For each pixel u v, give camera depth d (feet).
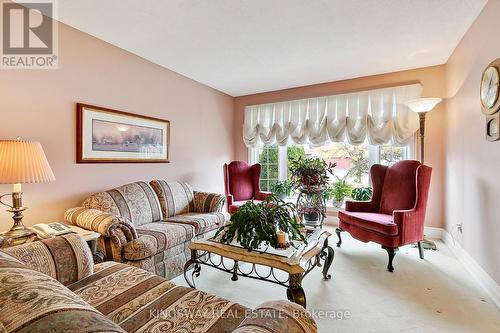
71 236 4.83
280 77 13.07
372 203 10.64
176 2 6.94
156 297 4.02
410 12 7.47
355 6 7.16
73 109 8.25
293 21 7.91
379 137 12.30
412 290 6.94
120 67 9.71
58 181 7.89
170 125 12.03
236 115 16.70
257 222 6.07
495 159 6.57
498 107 6.15
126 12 7.41
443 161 11.27
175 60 10.93
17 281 2.26
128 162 10.03
